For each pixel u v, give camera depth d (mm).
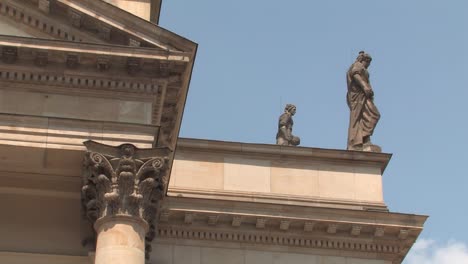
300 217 64812
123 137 51344
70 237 55062
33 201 55594
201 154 68125
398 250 66375
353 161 69688
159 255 63625
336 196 68375
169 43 52688
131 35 52531
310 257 65312
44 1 52625
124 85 53000
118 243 49125
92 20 52625
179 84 53781
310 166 69125
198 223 64375
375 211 65438
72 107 52406
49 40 51375
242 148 68625
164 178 52156
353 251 65875
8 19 53812
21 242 54750
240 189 67500
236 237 64938
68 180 54656
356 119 71500
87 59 52000
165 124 57344
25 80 52344
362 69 72562
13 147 50562
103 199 50156
